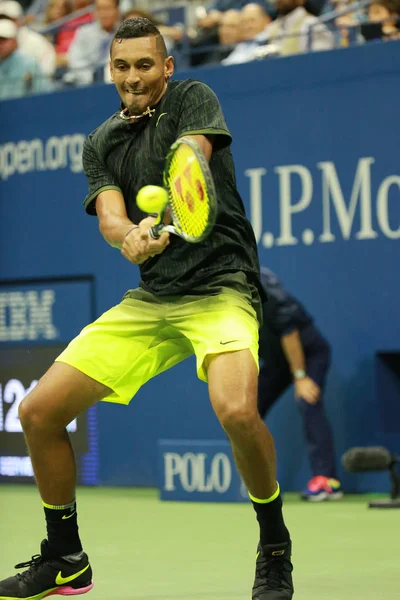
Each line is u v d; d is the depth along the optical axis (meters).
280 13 24.48
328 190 21.81
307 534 15.75
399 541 14.96
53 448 9.68
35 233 25.31
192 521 17.81
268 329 20.56
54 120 25.05
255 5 25.47
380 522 17.02
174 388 23.23
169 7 28.14
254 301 10.07
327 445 20.50
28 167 25.47
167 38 26.27
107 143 10.07
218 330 9.40
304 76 22.11
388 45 21.19
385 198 21.16
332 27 23.59
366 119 21.41
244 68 22.81
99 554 14.17
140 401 23.66
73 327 24.62
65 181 24.89
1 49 27.62
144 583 11.81
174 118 9.77
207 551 14.33
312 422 20.50
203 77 23.38
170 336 10.07
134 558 13.77
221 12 27.70
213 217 8.35
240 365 9.16
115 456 23.95
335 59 21.75
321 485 20.34
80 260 24.67
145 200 8.74
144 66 9.69
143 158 9.93
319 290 21.86
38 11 33.50
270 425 22.41
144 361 10.01
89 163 10.26
